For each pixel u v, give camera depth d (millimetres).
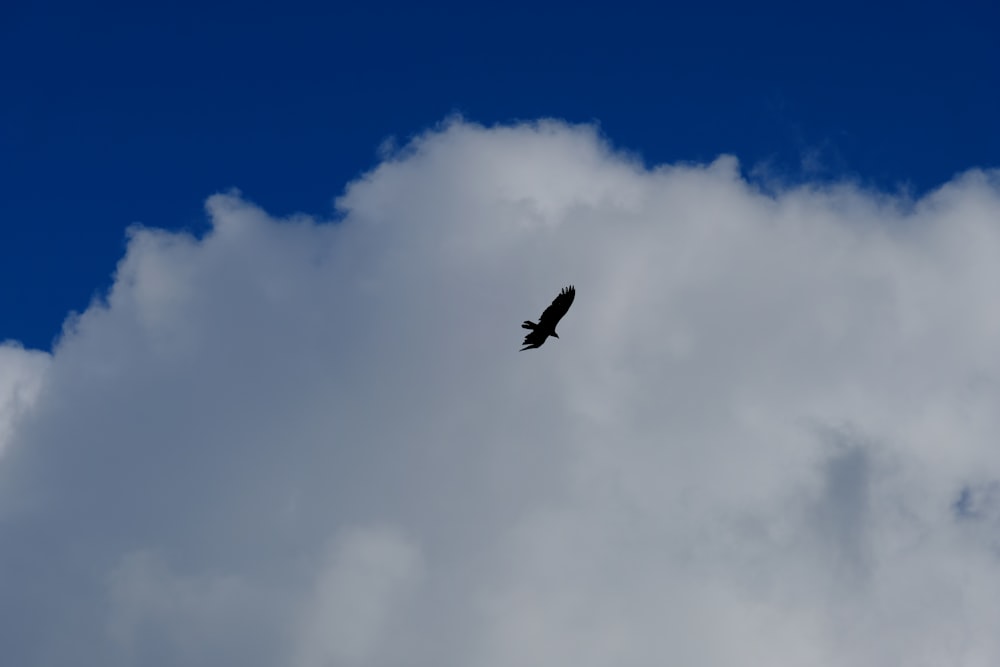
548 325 145500
